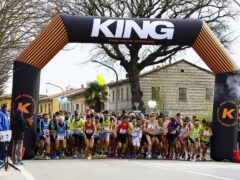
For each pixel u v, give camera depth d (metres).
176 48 39.84
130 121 19.95
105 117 19.36
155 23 18.33
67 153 19.48
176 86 52.16
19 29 16.44
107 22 18.09
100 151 19.50
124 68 41.25
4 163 13.47
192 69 52.66
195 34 18.45
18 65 17.67
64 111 19.47
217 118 18.81
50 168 14.07
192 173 12.78
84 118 21.67
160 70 51.81
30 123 17.45
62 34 17.86
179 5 39.38
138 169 13.90
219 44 18.69
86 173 12.58
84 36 18.09
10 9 14.91
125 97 57.38
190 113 52.31
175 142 19.50
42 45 17.64
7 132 12.88
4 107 13.41
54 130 18.45
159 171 13.30
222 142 18.66
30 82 17.70
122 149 19.30
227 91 18.66
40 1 16.11
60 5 18.22
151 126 19.31
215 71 18.92
